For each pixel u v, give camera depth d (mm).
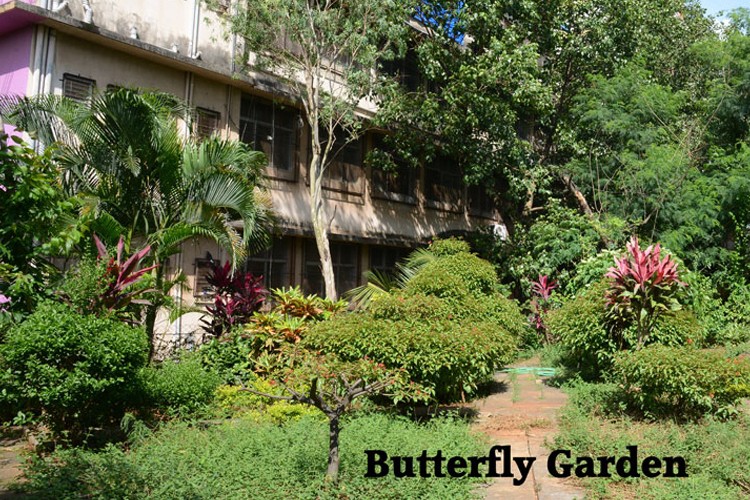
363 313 8500
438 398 8336
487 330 8250
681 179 15148
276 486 4922
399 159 17734
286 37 13008
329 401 7402
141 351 6250
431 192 19000
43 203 6352
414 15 15984
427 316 8344
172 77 11906
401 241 17219
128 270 6871
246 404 7715
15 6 9430
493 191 16938
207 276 10234
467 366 7648
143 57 11359
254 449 5773
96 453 6008
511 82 15727
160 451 5699
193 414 7191
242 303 9922
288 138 14305
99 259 7172
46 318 5863
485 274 11953
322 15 12258
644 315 8180
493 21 15617
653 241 15094
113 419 6902
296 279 14547
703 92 19734
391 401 8312
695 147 16625
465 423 7211
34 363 5652
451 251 14141
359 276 16594
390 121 15547
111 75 10961
